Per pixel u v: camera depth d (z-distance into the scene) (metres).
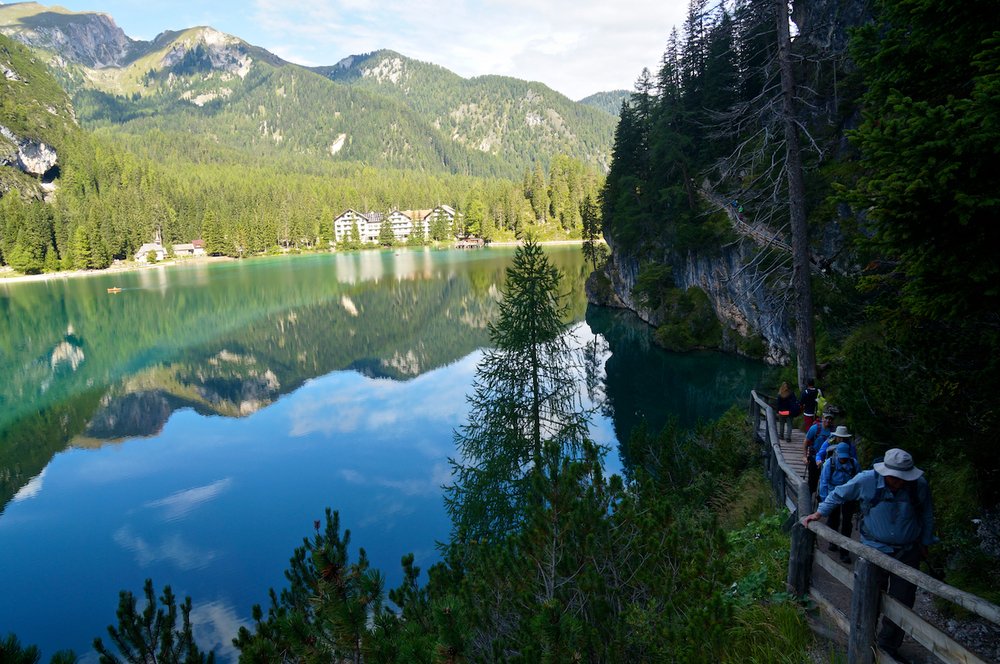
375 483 31.23
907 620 4.44
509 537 7.01
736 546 9.05
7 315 94.50
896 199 5.37
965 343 7.03
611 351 51.25
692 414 35.22
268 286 117.94
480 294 100.62
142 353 68.62
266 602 21.39
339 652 5.36
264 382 55.50
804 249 15.37
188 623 6.78
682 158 49.69
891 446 8.04
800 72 17.66
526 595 6.18
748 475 14.50
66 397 52.50
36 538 27.45
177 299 104.50
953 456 7.20
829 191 28.69
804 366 15.50
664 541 6.48
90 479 34.69
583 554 6.22
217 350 69.00
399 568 22.61
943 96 6.41
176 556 25.09
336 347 68.44
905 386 7.82
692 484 15.12
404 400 47.59
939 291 5.76
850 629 5.01
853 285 16.56
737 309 46.09
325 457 35.72
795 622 5.91
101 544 26.59
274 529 26.95
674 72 51.28
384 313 88.06
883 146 5.61
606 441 31.50
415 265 149.62
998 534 6.32
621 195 67.19
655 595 6.04
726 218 45.41
